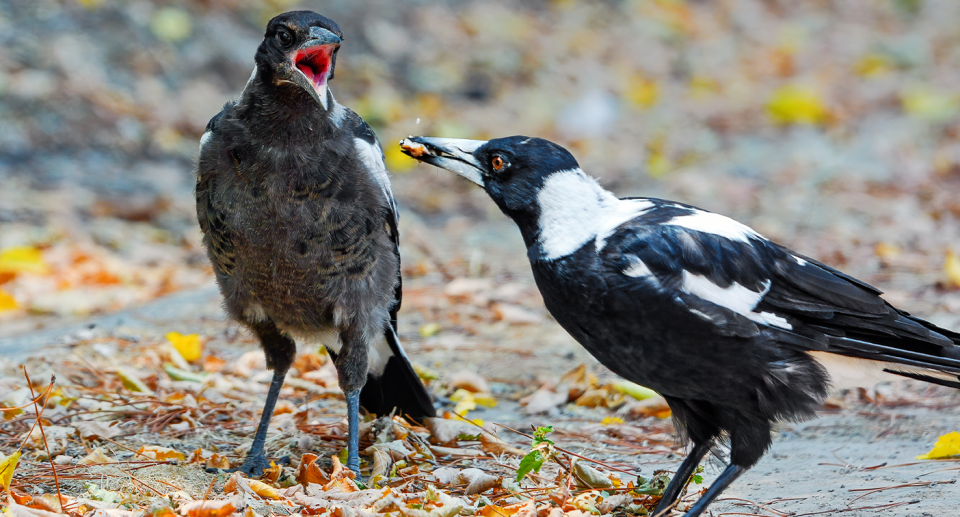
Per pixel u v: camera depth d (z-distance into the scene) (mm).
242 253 6887
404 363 7852
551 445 6328
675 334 5945
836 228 15609
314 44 6387
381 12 25328
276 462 7309
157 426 8008
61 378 8984
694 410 6379
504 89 23844
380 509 5867
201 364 9844
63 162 17250
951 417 8523
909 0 34531
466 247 15297
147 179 17344
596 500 6383
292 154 6590
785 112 23375
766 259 6176
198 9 22250
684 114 24094
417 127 20562
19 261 13492
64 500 5875
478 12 27484
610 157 20641
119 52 20016
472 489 6555
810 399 6023
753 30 31219
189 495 6281
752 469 7387
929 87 25766
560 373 9961
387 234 7195
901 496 6414
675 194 18188
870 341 6227
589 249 6086
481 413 8969
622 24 29391
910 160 20172
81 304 12406
